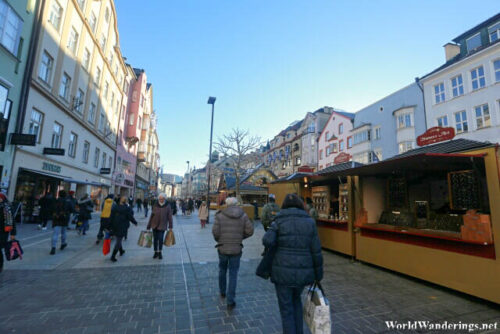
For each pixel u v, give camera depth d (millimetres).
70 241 8789
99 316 3449
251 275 5527
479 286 4219
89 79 19547
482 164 4898
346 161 9258
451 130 5637
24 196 12586
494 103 18188
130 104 34594
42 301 3879
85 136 19438
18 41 11281
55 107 14789
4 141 10859
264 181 32438
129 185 34500
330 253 8078
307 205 8281
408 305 4070
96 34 20281
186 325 3277
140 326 3215
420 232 5328
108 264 6109
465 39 21828
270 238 2693
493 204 4250
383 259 6109
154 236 6969
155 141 64875
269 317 3553
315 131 45938
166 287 4648
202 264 6348
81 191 19359
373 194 7500
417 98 24594
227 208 4266
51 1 14031
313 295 2604
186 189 133625
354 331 3227
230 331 3154
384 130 28422
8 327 3088
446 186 7184
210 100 20688
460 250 4551
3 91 10617
